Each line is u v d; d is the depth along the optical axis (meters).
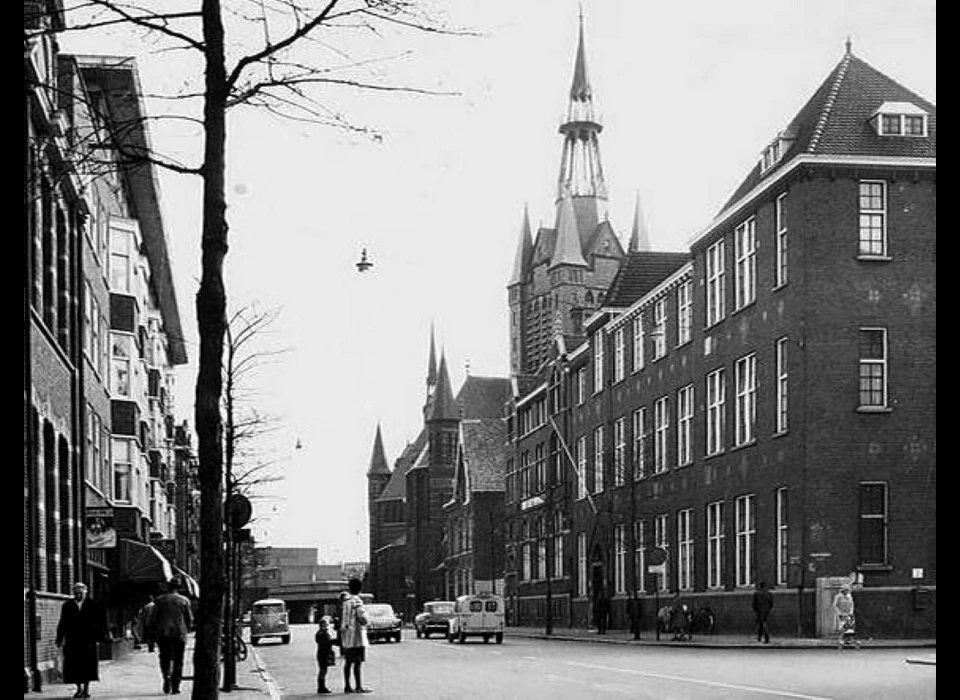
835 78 42.16
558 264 147.38
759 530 42.03
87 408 34.34
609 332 61.72
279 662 37.56
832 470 38.50
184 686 23.89
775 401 41.22
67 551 29.56
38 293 25.31
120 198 46.72
